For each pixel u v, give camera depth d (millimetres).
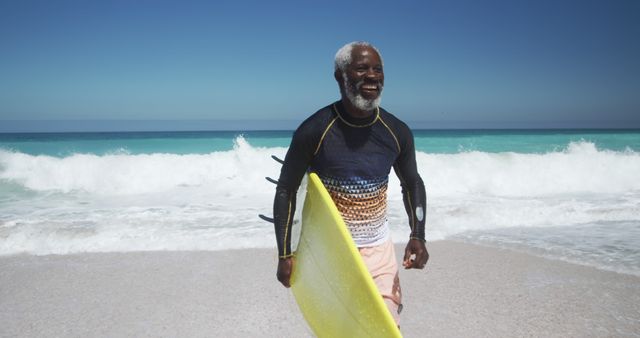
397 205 8969
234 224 7590
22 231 7047
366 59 2236
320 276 2430
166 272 5516
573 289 5023
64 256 6070
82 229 7199
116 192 10438
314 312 2535
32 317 4363
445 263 5859
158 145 16031
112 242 6602
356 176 2402
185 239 6746
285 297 4824
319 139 2361
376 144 2404
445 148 16562
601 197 10344
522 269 5641
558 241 6848
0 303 4664
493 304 4645
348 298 2260
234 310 4520
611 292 4938
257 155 12164
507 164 12328
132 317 4367
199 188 10859
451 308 4555
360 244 2498
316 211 2432
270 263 5832
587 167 12258
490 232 7355
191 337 3994
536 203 9477
